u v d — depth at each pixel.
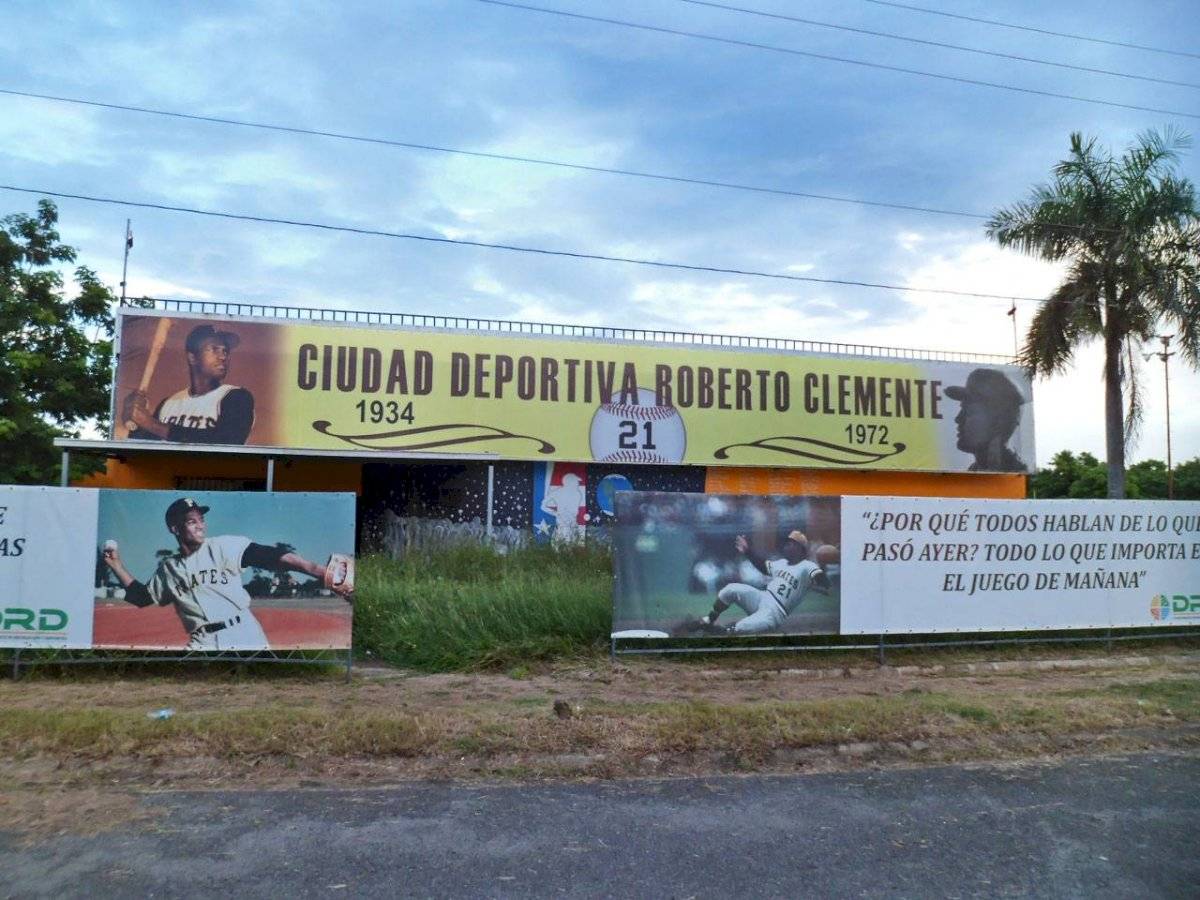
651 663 10.71
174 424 20.30
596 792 6.62
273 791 6.49
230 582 9.63
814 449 23.83
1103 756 7.80
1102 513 12.13
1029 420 25.70
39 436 23.34
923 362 24.97
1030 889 5.01
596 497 22.58
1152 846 5.69
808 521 11.02
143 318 20.44
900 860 5.41
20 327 24.22
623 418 22.59
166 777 6.71
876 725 8.10
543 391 22.22
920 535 11.35
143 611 9.55
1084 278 21.08
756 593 10.86
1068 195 21.06
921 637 11.89
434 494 21.88
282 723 7.58
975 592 11.55
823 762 7.51
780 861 5.36
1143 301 20.72
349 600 9.75
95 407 25.55
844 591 11.04
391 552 16.95
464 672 10.36
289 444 20.75
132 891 4.77
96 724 7.43
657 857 5.39
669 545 10.72
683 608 10.70
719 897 4.85
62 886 4.82
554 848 5.51
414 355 21.61
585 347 22.62
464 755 7.33
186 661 9.66
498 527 21.64
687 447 22.91
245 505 9.69
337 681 9.76
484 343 22.05
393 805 6.24
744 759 7.45
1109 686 10.19
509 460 22.09
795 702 8.84
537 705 8.68
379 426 21.25
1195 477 44.44
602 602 11.51
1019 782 7.01
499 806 6.27
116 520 9.56
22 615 9.45
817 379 24.08
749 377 23.58
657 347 23.08
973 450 25.12
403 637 11.02
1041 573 11.84
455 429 21.64
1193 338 20.02
